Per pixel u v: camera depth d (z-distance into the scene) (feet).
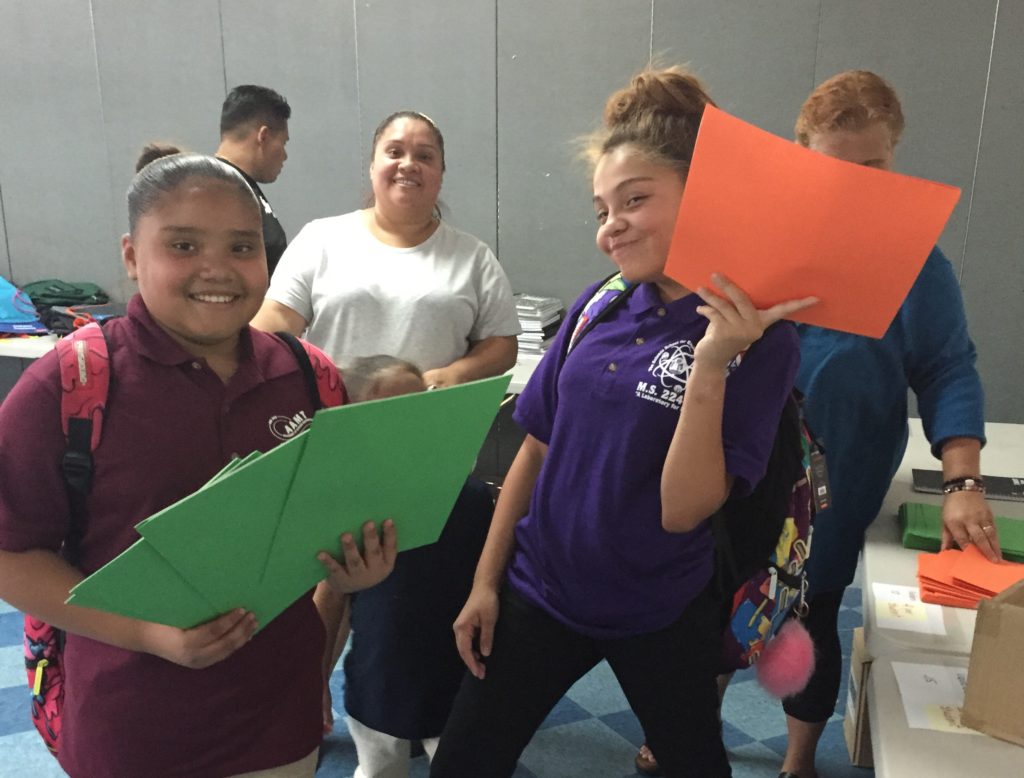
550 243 12.20
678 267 3.11
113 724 3.37
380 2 12.12
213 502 2.64
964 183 10.45
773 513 3.95
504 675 4.12
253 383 3.50
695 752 4.00
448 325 7.07
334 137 12.76
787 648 4.14
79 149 13.69
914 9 10.19
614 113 3.77
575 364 3.95
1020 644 3.02
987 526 4.48
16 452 3.09
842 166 2.65
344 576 3.35
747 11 10.77
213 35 12.82
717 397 3.30
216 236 3.24
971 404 4.79
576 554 3.91
